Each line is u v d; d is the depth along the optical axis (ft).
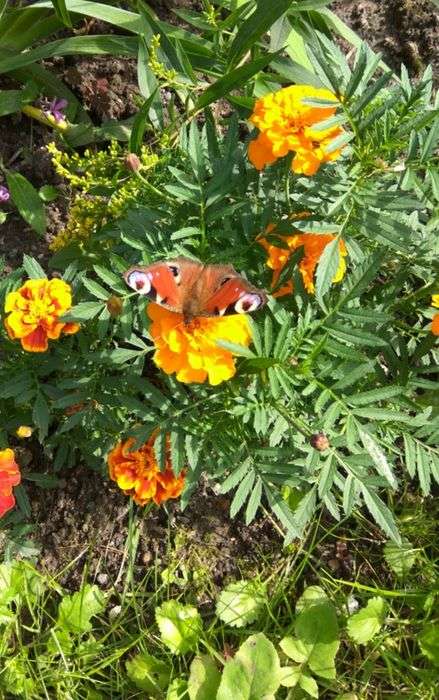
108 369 1.25
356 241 1.18
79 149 1.71
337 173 1.15
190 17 1.56
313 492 1.14
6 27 1.65
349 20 1.88
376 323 1.21
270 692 1.31
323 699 1.39
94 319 1.27
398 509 1.51
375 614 1.39
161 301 0.95
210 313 0.98
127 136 1.66
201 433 1.17
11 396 1.26
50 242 1.65
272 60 1.44
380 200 1.08
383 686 1.40
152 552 1.49
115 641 1.43
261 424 1.09
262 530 1.51
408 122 1.06
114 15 1.56
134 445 1.15
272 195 1.21
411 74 1.84
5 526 1.47
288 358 1.08
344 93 1.04
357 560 1.50
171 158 1.31
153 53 1.30
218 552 1.50
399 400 1.17
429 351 1.34
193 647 1.39
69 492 1.52
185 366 1.01
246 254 1.20
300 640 1.37
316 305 1.17
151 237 1.15
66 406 1.21
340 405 1.08
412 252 1.28
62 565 1.49
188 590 1.47
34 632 1.43
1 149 1.71
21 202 1.59
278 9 1.36
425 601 1.42
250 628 1.43
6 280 1.27
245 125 1.70
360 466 1.11
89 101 1.74
